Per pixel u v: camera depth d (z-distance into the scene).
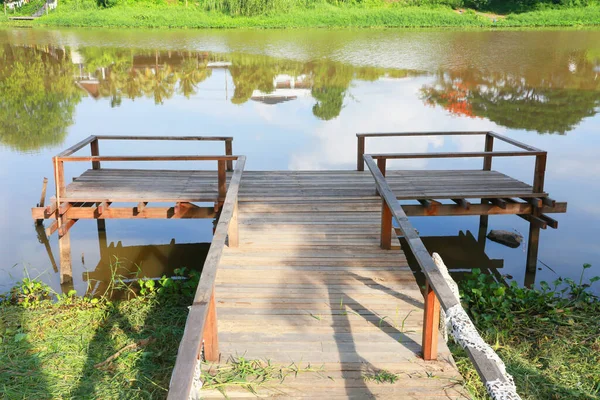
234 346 4.20
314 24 34.25
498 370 2.77
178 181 8.34
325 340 4.28
